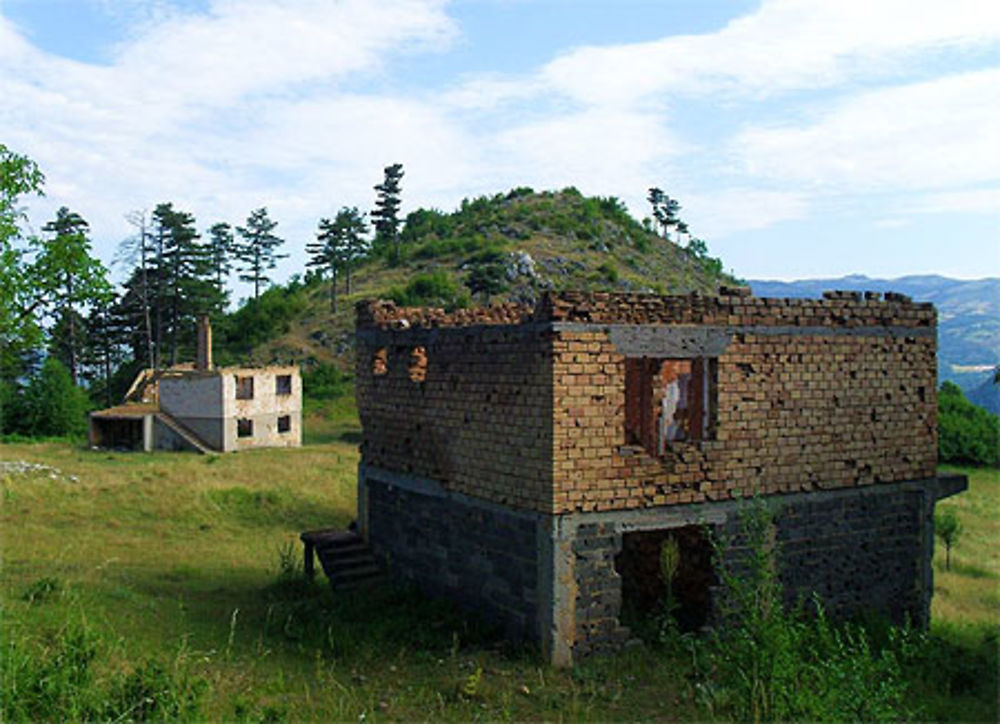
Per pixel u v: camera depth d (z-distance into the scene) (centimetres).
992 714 1251
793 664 904
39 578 1641
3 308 3070
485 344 1530
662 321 1462
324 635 1459
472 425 1566
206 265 8456
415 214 14162
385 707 1133
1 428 5772
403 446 1794
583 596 1377
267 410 5084
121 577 1838
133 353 8188
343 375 7950
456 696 1192
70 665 961
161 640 1330
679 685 1261
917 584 1761
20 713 830
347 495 3186
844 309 1667
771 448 1574
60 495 2859
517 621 1434
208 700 1004
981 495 4294
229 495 2983
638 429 1570
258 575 2016
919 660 1489
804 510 1614
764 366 1568
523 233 11694
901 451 1739
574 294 1377
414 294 9306
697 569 1550
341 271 11669
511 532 1453
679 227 15050
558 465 1359
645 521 1436
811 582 1619
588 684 1257
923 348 1778
